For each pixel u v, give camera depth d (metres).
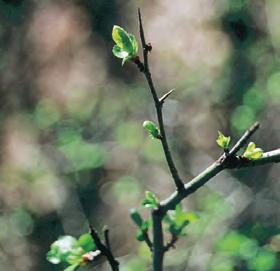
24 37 11.55
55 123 11.36
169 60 11.45
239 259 7.02
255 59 11.36
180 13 11.51
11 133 11.29
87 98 11.61
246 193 9.62
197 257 8.04
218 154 10.89
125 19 11.61
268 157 1.80
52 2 11.62
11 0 11.62
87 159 10.73
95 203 10.92
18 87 11.48
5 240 10.63
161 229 1.83
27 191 11.08
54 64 11.55
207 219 7.94
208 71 11.41
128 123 10.97
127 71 11.62
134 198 10.40
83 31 11.66
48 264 10.51
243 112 10.28
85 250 1.98
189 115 11.17
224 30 11.55
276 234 7.53
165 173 10.80
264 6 11.48
